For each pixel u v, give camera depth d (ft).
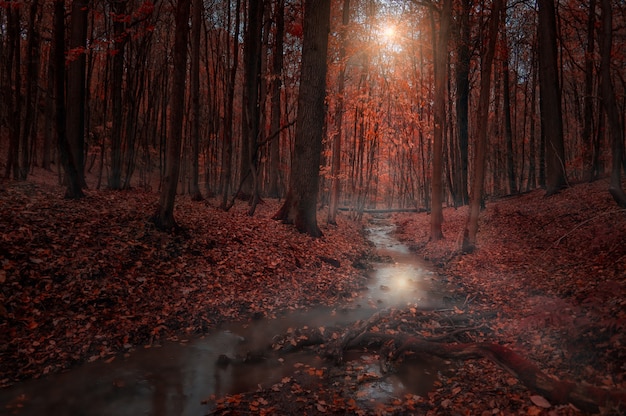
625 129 76.02
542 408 13.60
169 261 29.25
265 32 67.87
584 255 32.30
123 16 44.09
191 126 77.25
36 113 68.59
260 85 67.26
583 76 86.12
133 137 58.59
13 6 42.75
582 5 66.49
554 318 17.76
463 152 79.30
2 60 66.54
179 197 62.39
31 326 19.63
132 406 15.43
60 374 17.34
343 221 70.79
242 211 53.83
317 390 16.97
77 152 46.14
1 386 15.93
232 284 29.19
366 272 39.45
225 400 15.98
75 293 22.63
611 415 12.00
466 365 18.86
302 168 44.83
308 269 35.65
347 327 24.30
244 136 67.97
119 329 21.27
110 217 32.68
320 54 43.93
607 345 16.15
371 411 15.25
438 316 25.93
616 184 35.53
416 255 51.11
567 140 112.57
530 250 39.75
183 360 19.44
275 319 25.66
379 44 51.21
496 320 25.02
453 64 79.51
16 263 22.63
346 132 88.33
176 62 32.40
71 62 45.09
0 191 33.76
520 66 106.93
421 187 110.63
